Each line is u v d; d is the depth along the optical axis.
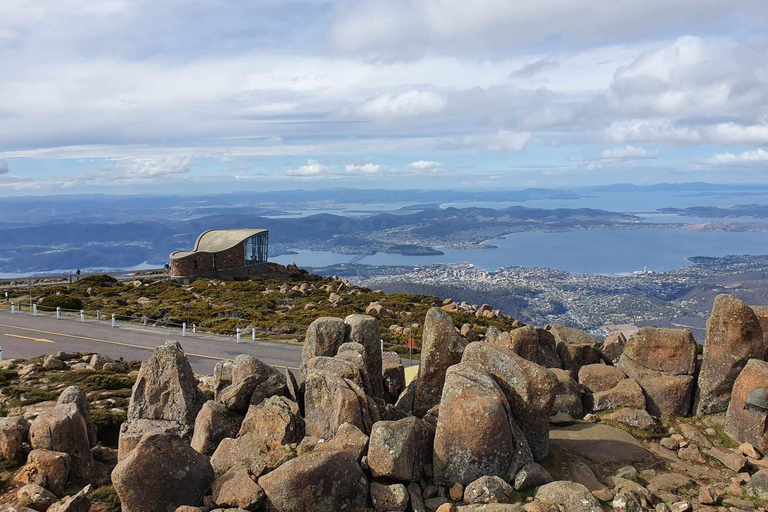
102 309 49.56
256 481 11.13
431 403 14.42
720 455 12.83
